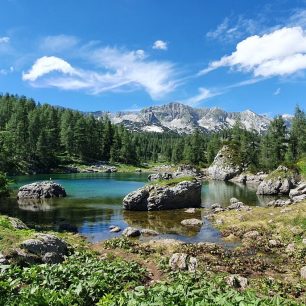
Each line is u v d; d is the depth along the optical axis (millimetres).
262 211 46344
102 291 15453
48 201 59875
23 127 142000
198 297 12531
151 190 53844
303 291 20500
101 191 74562
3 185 44344
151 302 12273
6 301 12719
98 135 176500
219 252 29203
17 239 23594
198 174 134750
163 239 33281
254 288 20250
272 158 125312
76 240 32844
